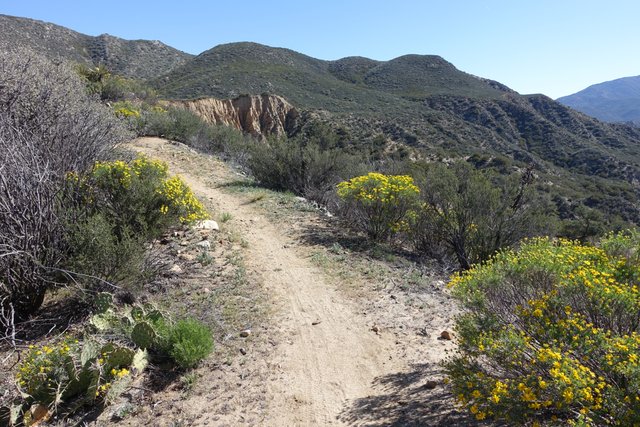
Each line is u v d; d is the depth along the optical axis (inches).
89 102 351.6
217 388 167.2
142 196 272.8
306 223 406.6
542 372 115.0
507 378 125.3
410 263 326.0
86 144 288.0
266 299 245.3
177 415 151.2
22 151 215.5
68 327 197.5
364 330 217.0
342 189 385.4
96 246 213.8
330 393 167.9
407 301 248.8
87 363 154.5
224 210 423.5
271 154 569.3
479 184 368.2
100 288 214.2
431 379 169.8
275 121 1993.1
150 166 298.7
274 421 151.2
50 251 209.2
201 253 295.1
